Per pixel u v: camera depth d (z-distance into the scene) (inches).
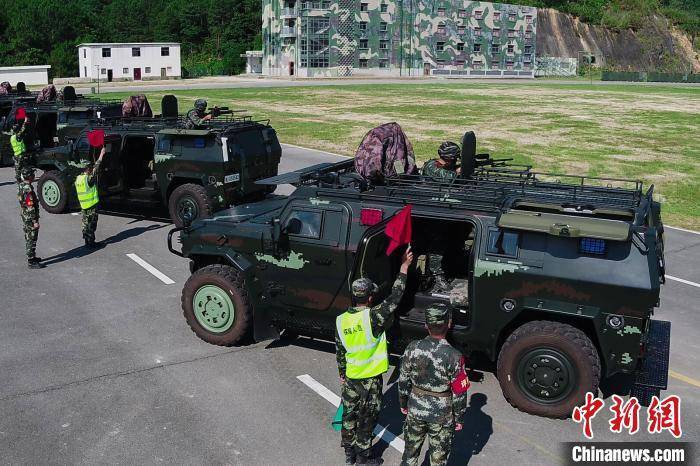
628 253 229.1
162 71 3299.7
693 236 542.3
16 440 228.1
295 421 243.3
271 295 292.7
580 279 233.1
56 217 562.6
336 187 287.9
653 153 1002.7
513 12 3806.6
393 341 271.0
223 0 4763.8
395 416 249.1
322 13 3208.7
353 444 217.0
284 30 3230.8
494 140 1095.0
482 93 2182.6
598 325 233.6
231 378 276.5
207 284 303.4
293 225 281.3
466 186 275.4
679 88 2716.5
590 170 851.4
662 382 243.8
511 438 233.5
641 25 5492.1
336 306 280.7
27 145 691.4
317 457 220.7
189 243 309.6
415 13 3459.6
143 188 553.6
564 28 4995.1
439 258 296.7
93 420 241.8
